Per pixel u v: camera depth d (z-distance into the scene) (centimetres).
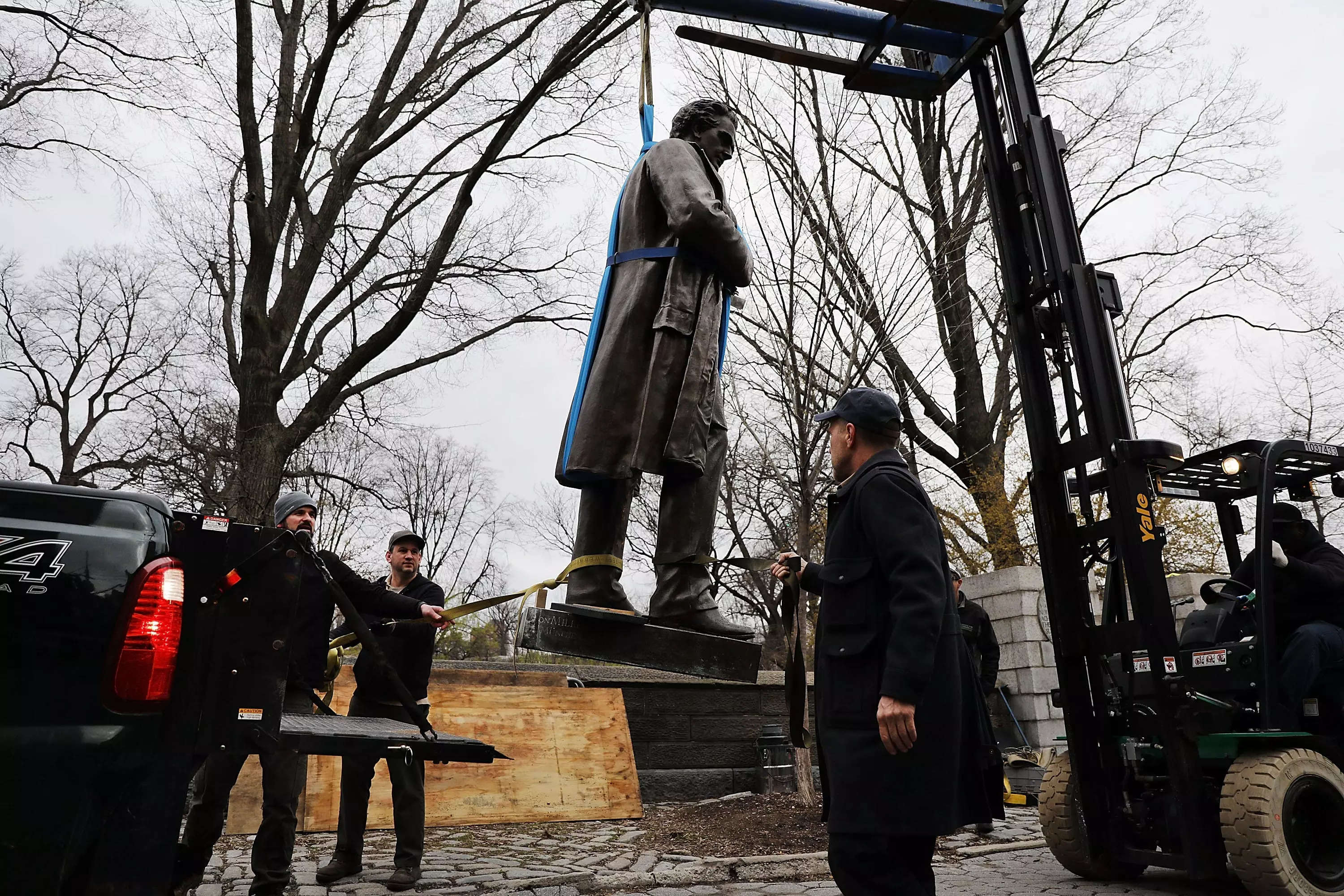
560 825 748
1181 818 482
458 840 666
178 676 247
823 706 257
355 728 294
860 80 533
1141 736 527
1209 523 1421
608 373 342
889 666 236
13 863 216
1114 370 520
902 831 233
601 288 370
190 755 244
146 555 247
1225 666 548
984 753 253
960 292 852
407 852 484
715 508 349
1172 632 493
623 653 320
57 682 229
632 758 821
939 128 1086
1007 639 1007
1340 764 510
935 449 1627
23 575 233
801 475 747
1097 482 554
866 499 259
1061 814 541
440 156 1527
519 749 787
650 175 365
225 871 531
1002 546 1491
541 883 495
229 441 1336
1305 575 547
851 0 466
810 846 600
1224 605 604
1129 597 614
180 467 1459
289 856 428
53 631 232
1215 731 518
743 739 917
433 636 512
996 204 569
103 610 238
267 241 1355
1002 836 678
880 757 240
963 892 501
